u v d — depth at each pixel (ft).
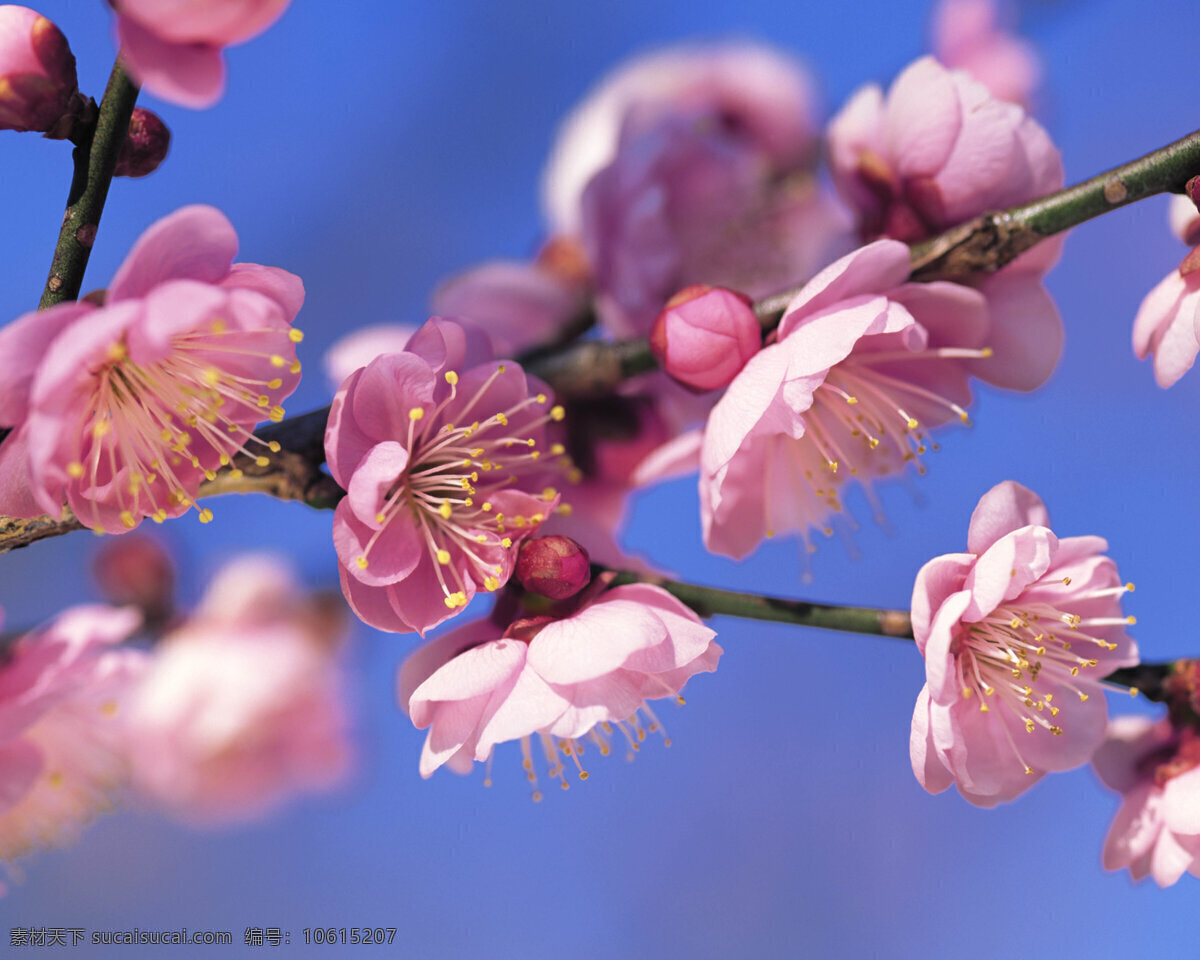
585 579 1.74
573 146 1.97
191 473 1.73
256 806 2.19
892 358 1.79
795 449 1.81
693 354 1.77
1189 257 1.76
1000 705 1.76
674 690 1.74
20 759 1.84
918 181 1.80
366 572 1.72
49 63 1.72
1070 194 1.77
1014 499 1.74
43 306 1.72
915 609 1.74
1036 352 1.79
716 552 1.81
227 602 2.07
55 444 1.70
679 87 1.94
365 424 1.73
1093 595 1.76
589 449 1.86
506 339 1.89
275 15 1.71
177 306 1.68
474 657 1.73
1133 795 1.81
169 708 2.06
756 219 1.90
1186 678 1.79
